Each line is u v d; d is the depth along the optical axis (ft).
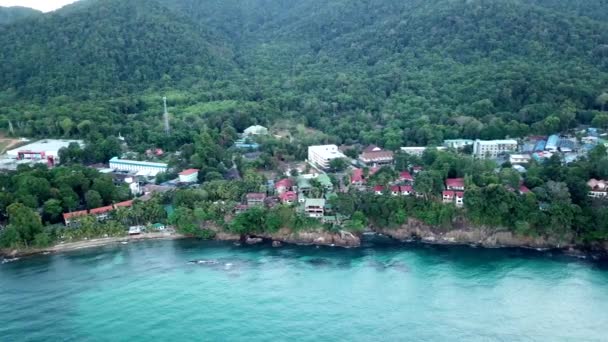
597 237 567.18
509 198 601.21
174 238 632.79
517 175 655.76
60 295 488.02
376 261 558.15
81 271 541.34
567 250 573.74
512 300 467.93
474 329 422.82
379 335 416.67
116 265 555.69
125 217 647.56
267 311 455.63
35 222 602.44
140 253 587.68
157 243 617.62
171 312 455.22
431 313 448.24
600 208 576.20
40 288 503.20
